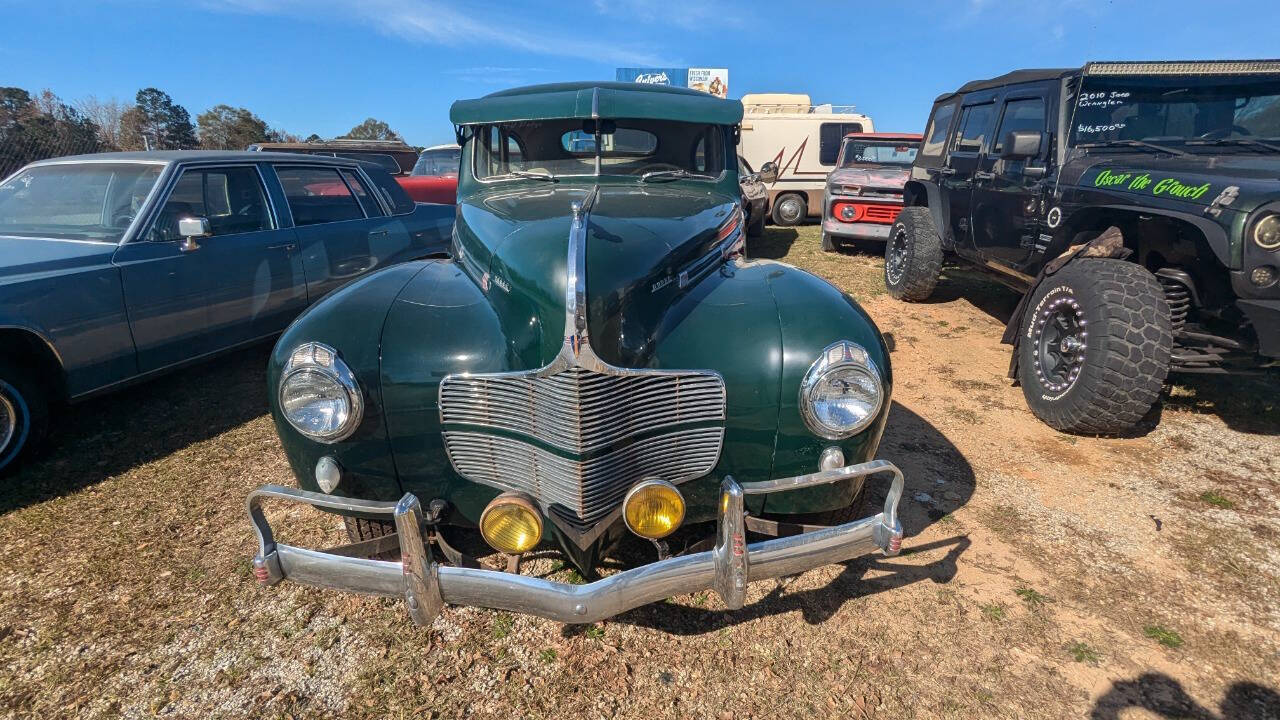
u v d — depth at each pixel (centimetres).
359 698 212
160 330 397
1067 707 207
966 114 641
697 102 361
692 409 223
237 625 242
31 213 420
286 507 320
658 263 235
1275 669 221
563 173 372
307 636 237
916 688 214
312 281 498
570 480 208
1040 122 506
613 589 186
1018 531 298
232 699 211
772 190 1357
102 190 421
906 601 253
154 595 257
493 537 204
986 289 782
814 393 219
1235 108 464
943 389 468
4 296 323
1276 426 403
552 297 205
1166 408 430
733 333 231
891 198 943
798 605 252
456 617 247
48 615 246
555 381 204
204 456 371
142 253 389
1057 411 390
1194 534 295
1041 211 496
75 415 418
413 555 190
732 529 193
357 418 219
